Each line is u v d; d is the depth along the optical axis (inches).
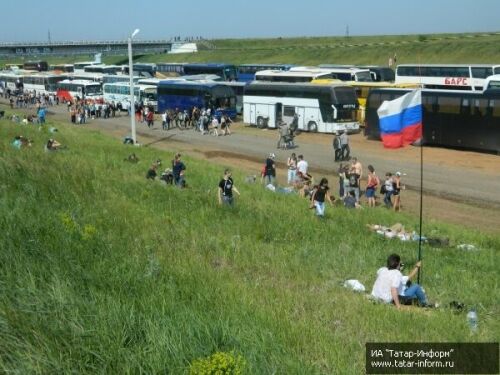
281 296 404.8
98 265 374.0
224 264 502.3
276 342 295.0
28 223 417.1
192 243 536.4
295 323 342.3
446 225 843.4
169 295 340.8
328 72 2158.0
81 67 4682.6
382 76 2342.5
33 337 244.1
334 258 582.6
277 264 523.5
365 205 979.3
